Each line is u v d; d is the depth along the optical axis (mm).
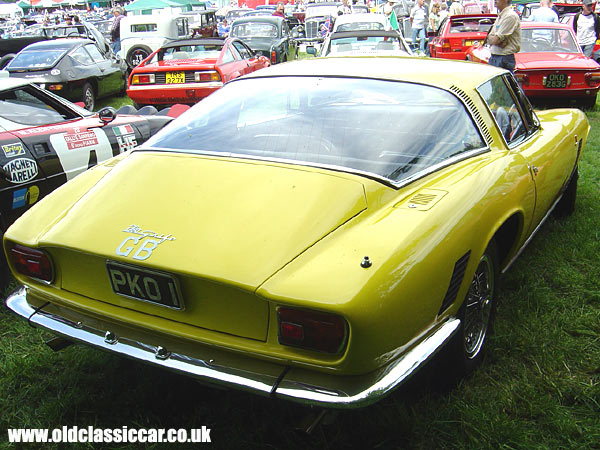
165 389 2420
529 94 8578
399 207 2059
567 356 2613
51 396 2430
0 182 3422
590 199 4699
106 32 23969
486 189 2305
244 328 1852
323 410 1938
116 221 2092
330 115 2502
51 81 9469
